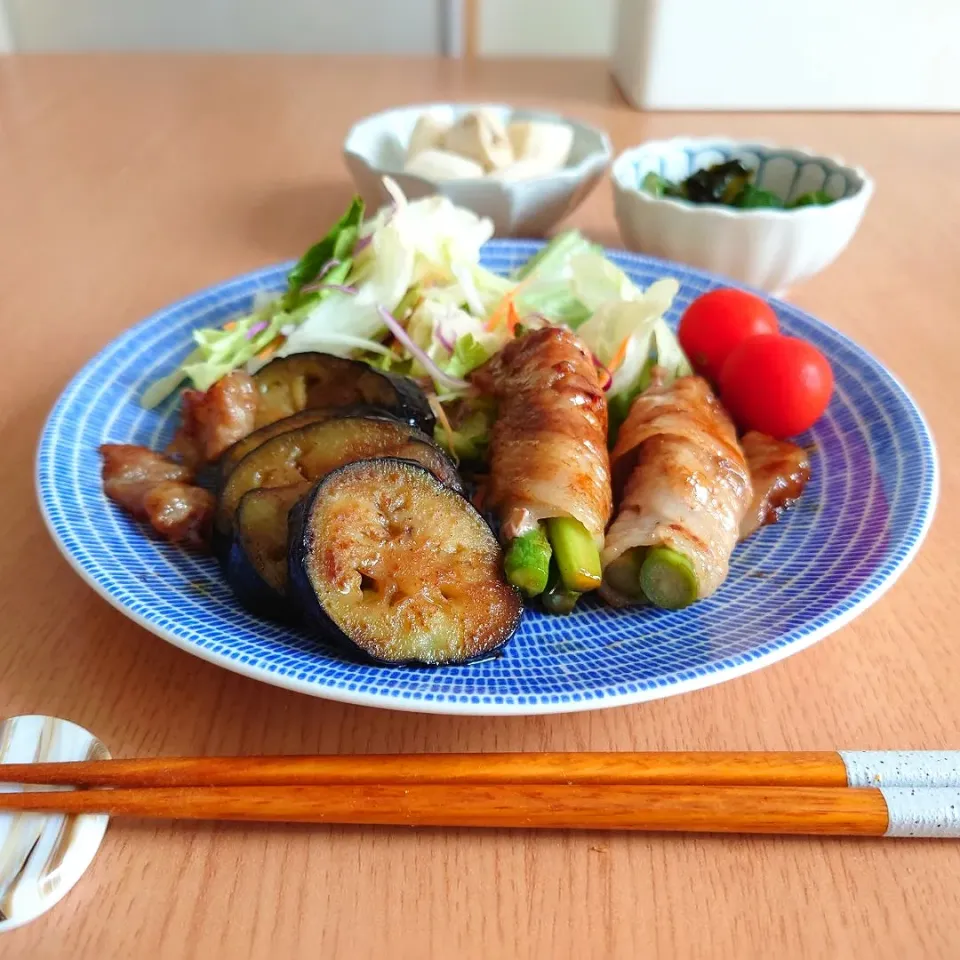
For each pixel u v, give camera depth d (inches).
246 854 7.5
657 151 16.4
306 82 26.1
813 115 24.2
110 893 7.2
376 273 12.8
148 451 10.5
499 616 8.6
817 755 7.8
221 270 15.8
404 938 7.0
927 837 7.6
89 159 20.4
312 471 9.5
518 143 16.9
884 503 10.0
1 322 14.2
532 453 9.6
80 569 8.6
